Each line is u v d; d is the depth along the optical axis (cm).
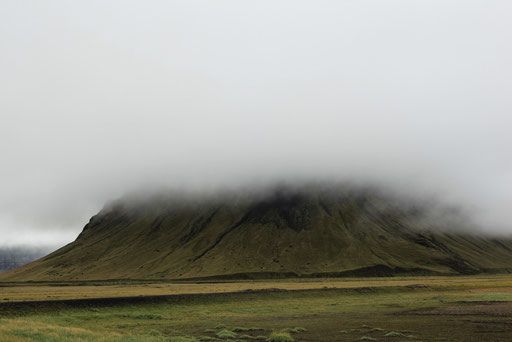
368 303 8581
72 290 13450
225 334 4444
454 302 8262
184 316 6631
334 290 10994
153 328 5159
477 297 9288
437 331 4478
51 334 3444
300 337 4300
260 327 5172
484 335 4150
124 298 7850
